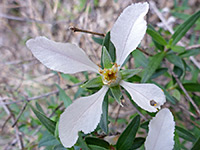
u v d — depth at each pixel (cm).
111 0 14
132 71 6
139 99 5
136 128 6
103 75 5
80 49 5
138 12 5
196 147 5
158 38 7
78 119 5
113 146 6
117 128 10
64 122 5
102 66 6
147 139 5
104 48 6
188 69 8
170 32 11
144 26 5
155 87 5
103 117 6
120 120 11
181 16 11
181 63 8
